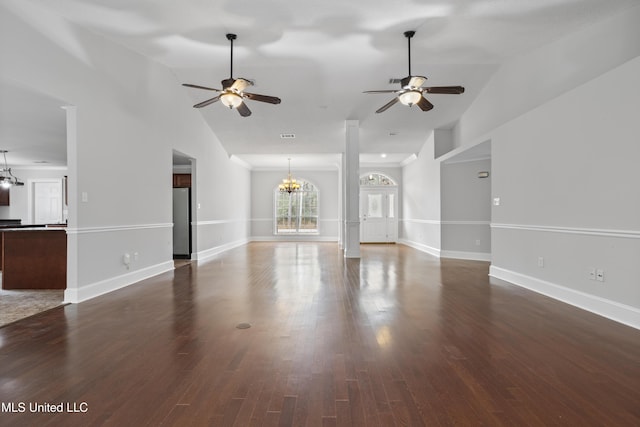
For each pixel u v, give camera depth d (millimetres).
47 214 10617
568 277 3982
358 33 4453
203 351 2615
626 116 3191
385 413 1812
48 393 2016
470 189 7891
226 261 7625
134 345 2738
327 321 3320
